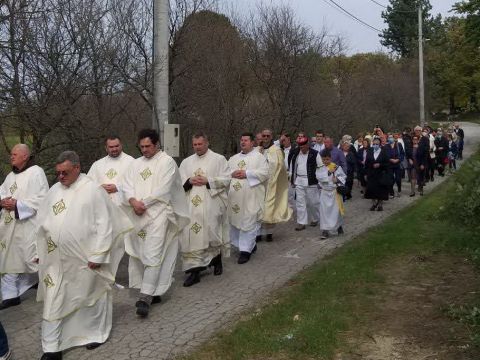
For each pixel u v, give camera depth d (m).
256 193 7.82
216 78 14.33
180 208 6.03
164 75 8.62
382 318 4.97
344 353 4.29
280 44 17.31
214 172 6.92
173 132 8.55
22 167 6.12
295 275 6.89
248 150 8.06
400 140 15.08
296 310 5.28
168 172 5.81
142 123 12.33
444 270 6.40
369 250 7.48
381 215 11.55
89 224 4.60
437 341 4.42
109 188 6.86
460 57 37.50
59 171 4.59
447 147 18.80
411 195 14.48
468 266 6.48
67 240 4.46
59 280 4.48
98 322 4.79
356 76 33.69
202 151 6.96
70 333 4.61
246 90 17.14
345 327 4.77
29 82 8.48
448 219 8.47
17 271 5.97
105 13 9.82
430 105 44.66
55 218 4.54
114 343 4.82
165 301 5.98
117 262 4.93
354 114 24.75
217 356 4.38
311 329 4.66
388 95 35.19
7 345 4.52
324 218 9.15
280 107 17.09
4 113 8.03
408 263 6.79
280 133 17.08
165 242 5.77
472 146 32.97
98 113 9.51
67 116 8.64
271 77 17.31
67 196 4.62
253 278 6.84
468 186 6.64
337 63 24.42
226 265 7.55
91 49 9.36
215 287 6.48
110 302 4.95
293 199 12.34
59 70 8.84
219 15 15.40
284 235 9.66
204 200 6.69
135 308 5.78
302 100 17.81
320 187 9.28
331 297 5.60
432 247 7.45
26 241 5.95
